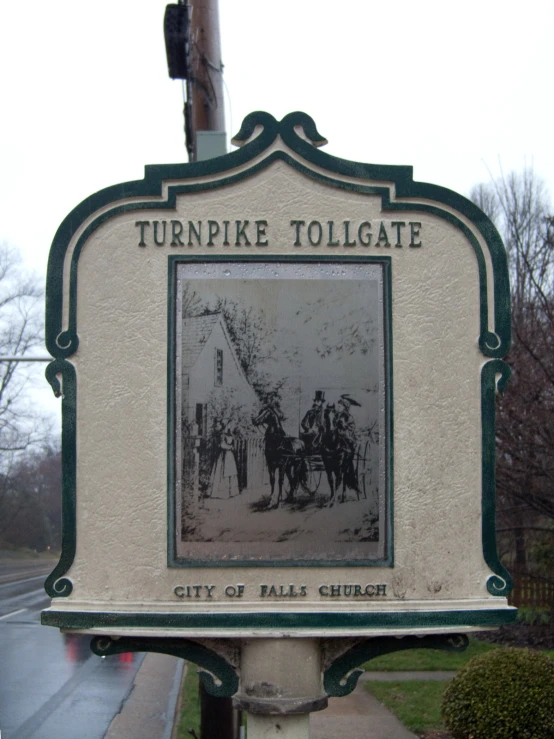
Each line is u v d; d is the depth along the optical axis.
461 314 4.25
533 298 12.82
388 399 4.20
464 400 4.22
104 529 4.11
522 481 11.23
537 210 17.66
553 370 10.80
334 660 4.28
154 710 10.60
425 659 12.63
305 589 4.12
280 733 4.19
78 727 9.68
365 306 4.24
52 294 4.18
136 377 4.16
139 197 4.25
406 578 4.14
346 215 4.27
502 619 4.10
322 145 4.38
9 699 11.29
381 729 8.77
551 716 7.09
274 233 4.25
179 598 4.09
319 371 4.21
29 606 24.33
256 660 4.18
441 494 4.18
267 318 4.22
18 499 68.25
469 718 7.20
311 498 4.16
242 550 4.14
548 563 13.72
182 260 4.21
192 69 7.32
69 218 4.21
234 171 4.26
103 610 4.06
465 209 4.28
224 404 4.18
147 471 4.13
